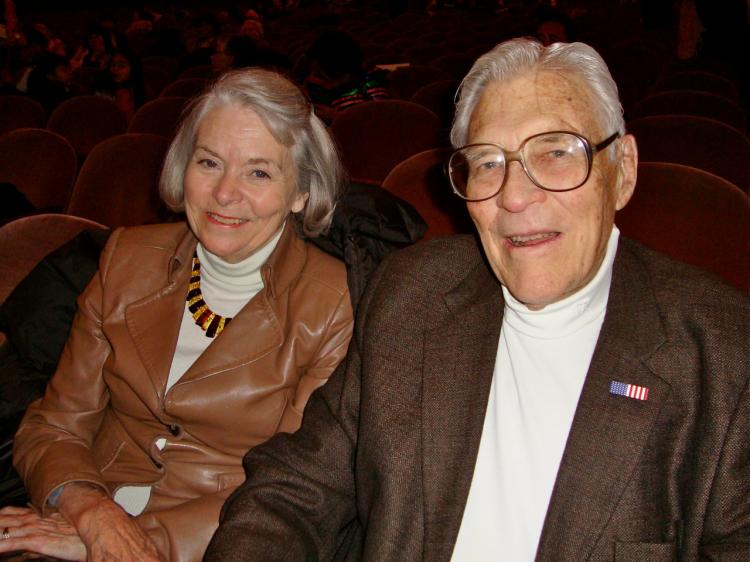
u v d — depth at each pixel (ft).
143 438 5.85
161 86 30.89
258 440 5.75
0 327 6.31
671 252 7.00
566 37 20.86
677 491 3.91
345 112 13.60
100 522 5.24
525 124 4.08
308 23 47.70
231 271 5.80
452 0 55.36
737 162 9.84
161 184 6.01
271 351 5.71
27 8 64.28
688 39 25.95
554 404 4.23
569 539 3.92
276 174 5.59
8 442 6.15
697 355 3.96
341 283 5.88
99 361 5.96
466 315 4.66
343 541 5.06
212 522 5.49
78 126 17.71
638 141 10.32
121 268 5.98
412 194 8.38
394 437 4.50
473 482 4.36
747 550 3.71
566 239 4.07
